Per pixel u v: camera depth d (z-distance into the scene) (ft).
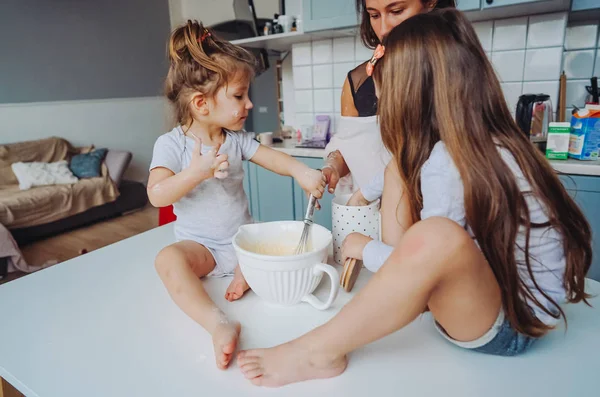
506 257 1.92
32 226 11.63
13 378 1.97
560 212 2.05
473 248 1.78
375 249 2.42
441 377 1.90
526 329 1.97
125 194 14.28
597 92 5.98
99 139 16.02
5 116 13.44
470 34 2.15
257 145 3.22
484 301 1.87
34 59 13.93
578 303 2.52
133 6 16.43
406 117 2.16
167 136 2.92
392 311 1.81
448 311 1.91
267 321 2.37
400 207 2.68
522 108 5.81
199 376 1.96
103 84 15.89
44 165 12.94
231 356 2.07
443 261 1.74
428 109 2.11
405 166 2.23
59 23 14.40
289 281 2.34
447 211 2.03
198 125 2.95
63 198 12.30
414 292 1.78
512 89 6.59
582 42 6.25
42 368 2.03
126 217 14.05
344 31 6.96
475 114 2.00
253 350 2.01
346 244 2.64
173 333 2.31
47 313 2.54
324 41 7.91
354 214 2.94
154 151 2.89
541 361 2.00
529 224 1.96
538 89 6.40
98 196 13.25
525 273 2.02
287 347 1.94
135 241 3.72
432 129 2.13
